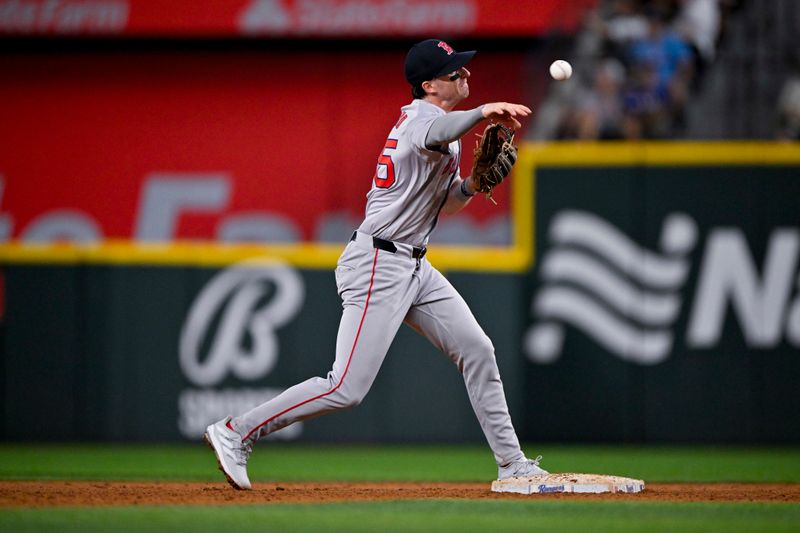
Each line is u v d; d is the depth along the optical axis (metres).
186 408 34.44
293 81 45.69
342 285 18.19
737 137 38.69
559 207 33.91
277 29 45.12
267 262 34.38
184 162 45.47
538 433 33.94
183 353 34.50
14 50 46.28
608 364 33.81
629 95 39.44
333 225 44.44
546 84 40.31
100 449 33.62
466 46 44.59
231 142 45.50
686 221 33.53
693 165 33.47
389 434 34.25
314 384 18.08
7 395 34.78
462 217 41.38
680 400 33.62
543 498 17.53
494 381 18.80
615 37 40.19
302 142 45.34
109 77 46.22
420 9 44.75
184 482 22.02
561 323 33.91
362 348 17.88
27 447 34.28
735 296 33.44
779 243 33.28
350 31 44.88
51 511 15.12
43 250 34.72
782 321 33.34
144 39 45.81
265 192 45.00
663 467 27.72
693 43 39.47
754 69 38.94
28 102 46.16
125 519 14.14
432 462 29.55
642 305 33.69
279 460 30.27
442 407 34.06
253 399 34.28
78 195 45.38
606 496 17.91
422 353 34.16
